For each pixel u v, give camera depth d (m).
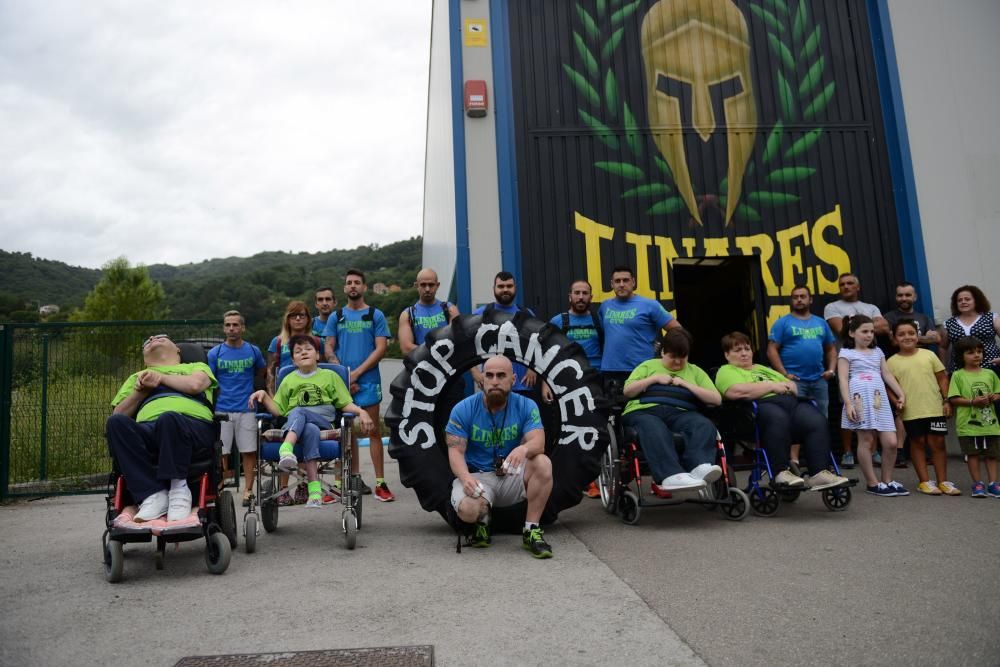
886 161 8.23
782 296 7.95
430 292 6.52
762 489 5.07
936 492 5.60
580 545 4.27
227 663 2.45
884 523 4.58
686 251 7.95
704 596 3.10
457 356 4.89
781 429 5.04
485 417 4.39
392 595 3.26
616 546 4.21
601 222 7.90
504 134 7.90
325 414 4.91
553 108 8.02
